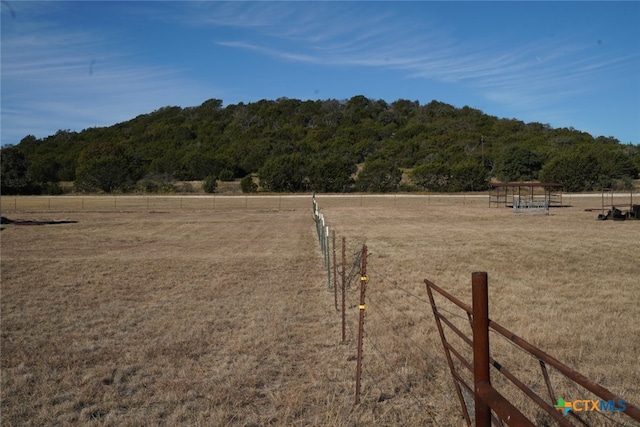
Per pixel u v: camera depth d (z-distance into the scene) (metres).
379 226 34.09
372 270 17.06
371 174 81.94
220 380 7.44
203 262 19.91
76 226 36.06
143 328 10.55
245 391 6.99
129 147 129.50
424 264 18.19
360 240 26.27
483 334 3.94
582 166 75.56
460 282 14.76
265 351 8.78
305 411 6.37
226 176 99.75
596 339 8.86
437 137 119.75
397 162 107.44
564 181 76.38
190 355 8.67
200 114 157.62
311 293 13.84
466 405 5.86
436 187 81.00
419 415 6.07
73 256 21.92
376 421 5.96
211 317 11.30
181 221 39.97
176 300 13.25
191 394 6.91
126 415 6.39
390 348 8.55
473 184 80.25
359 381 6.65
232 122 148.38
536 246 22.81
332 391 6.96
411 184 82.94
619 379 6.97
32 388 7.33
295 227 34.91
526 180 87.31
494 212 45.75
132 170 93.50
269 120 146.38
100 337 9.96
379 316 10.83
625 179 77.88
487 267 17.44
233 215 45.81
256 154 111.81
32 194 85.06
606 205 51.19
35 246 25.44
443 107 147.88
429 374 7.31
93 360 8.55
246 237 29.23
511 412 3.21
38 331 10.47
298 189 83.50
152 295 13.94
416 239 26.22
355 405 6.43
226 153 115.12
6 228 34.56
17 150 86.81
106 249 24.31
